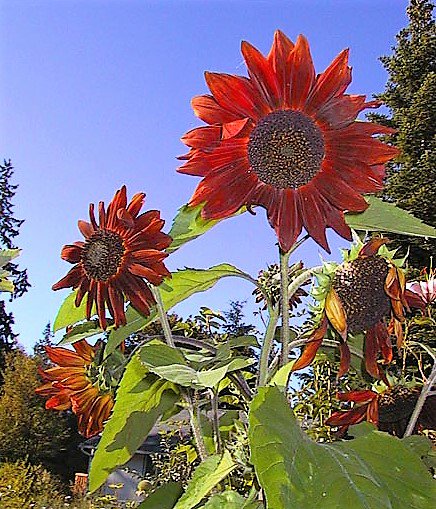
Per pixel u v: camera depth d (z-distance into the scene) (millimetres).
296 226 1489
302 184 1486
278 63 1465
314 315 1681
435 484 1291
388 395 1885
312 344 1547
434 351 1877
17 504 13297
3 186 41000
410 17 20859
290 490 1146
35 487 14320
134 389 1845
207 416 2336
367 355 1706
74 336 2039
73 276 1867
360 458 1302
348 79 1484
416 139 17203
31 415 28734
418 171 16141
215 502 1476
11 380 29578
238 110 1473
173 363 1652
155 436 15852
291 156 1468
